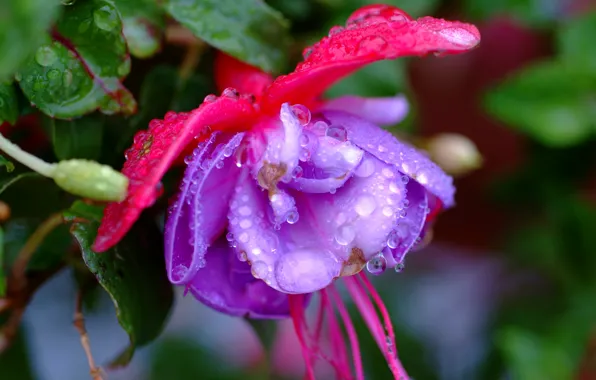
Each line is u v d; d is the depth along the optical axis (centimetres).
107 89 21
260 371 35
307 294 22
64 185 19
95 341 33
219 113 20
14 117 21
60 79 21
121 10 22
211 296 21
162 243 22
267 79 23
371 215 20
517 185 32
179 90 24
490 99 29
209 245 21
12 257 23
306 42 25
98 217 21
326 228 20
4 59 17
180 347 36
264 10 23
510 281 35
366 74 25
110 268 21
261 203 20
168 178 22
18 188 22
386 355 21
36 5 17
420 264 38
